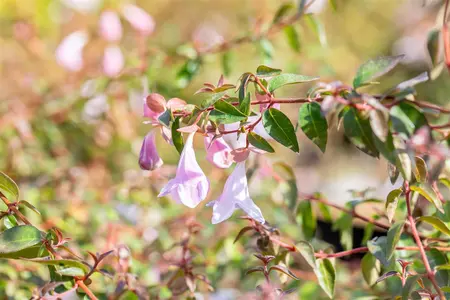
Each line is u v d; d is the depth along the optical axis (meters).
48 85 1.60
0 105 1.43
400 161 0.86
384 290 1.05
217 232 1.13
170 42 1.99
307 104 0.88
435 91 2.17
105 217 1.15
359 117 0.87
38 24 1.80
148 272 1.08
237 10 2.34
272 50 1.16
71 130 1.49
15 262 1.03
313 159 2.77
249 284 1.10
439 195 0.96
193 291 0.99
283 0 2.23
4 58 1.82
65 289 0.93
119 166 1.53
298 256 1.12
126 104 1.42
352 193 1.07
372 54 2.79
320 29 1.14
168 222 1.16
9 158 1.27
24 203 0.91
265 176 1.18
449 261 0.97
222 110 0.87
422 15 2.64
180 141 0.87
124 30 1.66
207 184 0.88
